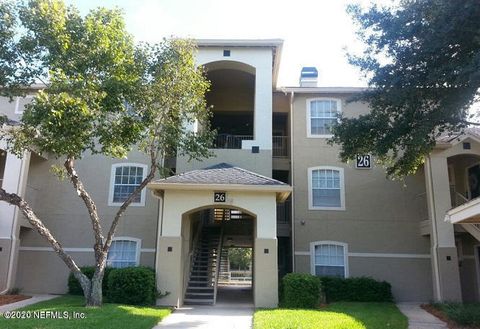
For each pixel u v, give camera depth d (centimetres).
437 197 1877
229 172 1828
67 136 1274
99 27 1366
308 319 1250
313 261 2030
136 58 1482
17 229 1886
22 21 1324
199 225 2148
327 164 2134
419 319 1486
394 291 2000
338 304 1725
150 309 1426
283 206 2253
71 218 2088
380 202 2089
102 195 2106
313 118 2194
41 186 2114
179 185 1664
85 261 2045
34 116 1212
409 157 1542
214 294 1712
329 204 2095
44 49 1346
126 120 1434
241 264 4447
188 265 1817
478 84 1227
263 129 2109
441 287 1791
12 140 1494
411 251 2038
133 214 2080
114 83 1357
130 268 1620
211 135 1636
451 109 1378
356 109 2184
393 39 1407
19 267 2034
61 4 1359
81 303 1515
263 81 2164
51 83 1298
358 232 2061
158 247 1650
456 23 1234
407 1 1387
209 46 2202
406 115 1475
